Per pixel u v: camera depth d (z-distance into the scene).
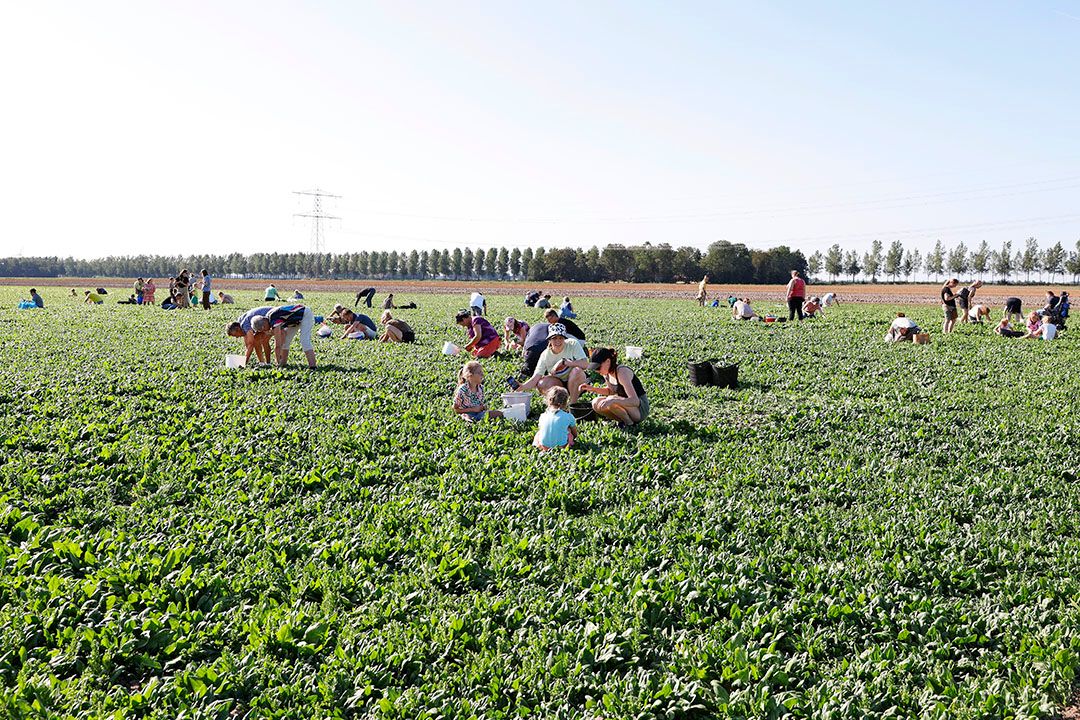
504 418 12.54
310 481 9.34
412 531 8.02
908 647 6.08
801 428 12.49
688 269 142.25
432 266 173.88
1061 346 23.58
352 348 20.73
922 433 12.20
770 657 5.85
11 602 6.26
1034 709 5.33
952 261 149.88
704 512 8.63
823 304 42.00
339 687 5.46
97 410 12.31
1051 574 7.25
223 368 16.41
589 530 8.05
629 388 12.44
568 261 148.00
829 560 7.49
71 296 52.69
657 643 6.09
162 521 8.00
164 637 5.89
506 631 6.16
